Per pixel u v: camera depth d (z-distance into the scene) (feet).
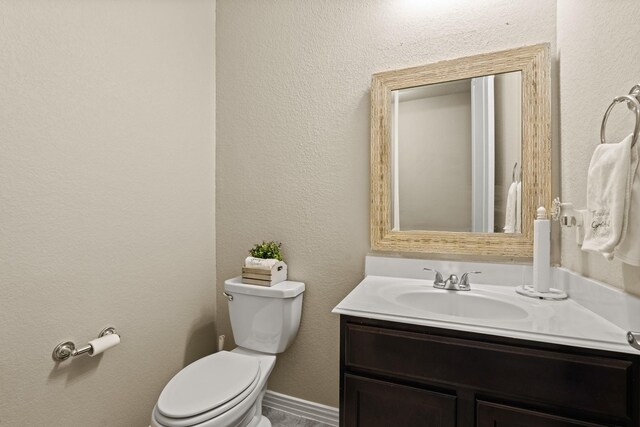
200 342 5.76
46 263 3.53
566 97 3.80
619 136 2.77
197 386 3.86
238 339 5.19
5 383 3.20
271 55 5.61
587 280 3.26
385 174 4.78
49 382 3.55
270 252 5.31
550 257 4.07
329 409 5.22
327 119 5.23
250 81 5.78
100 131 4.09
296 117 5.43
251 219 5.80
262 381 4.26
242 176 5.86
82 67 3.89
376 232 4.84
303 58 5.38
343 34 5.11
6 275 3.21
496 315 3.68
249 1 5.80
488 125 4.29
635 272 2.54
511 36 4.22
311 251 5.35
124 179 4.41
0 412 3.16
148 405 4.75
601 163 2.68
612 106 2.64
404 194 4.72
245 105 5.82
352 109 5.07
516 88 4.16
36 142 3.44
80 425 3.85
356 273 5.08
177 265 5.29
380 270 4.84
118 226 4.33
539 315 3.12
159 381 4.93
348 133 5.09
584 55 3.36
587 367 2.54
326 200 5.25
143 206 4.69
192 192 5.58
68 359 3.73
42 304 3.49
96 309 4.04
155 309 4.88
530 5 4.14
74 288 3.80
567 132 3.78
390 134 4.78
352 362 3.35
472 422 2.90
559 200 4.01
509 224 4.20
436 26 4.58
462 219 4.44
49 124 3.56
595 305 3.12
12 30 3.24
